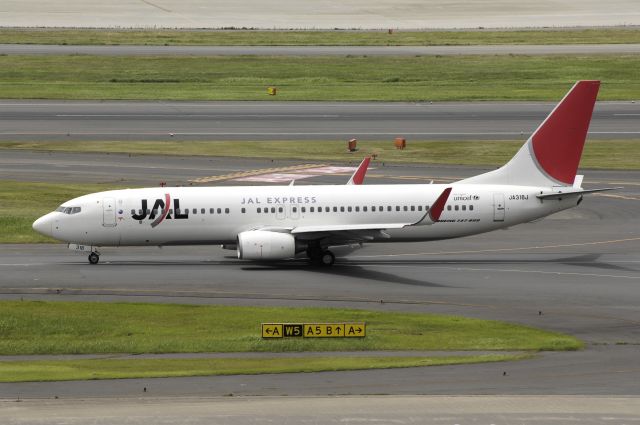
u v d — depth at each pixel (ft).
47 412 360.69
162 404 373.81
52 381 416.26
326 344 490.08
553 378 420.36
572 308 579.89
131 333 523.29
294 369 436.35
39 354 479.00
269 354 474.08
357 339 500.33
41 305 583.58
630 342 498.69
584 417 354.54
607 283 647.97
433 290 628.28
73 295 613.11
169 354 476.13
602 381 415.64
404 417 354.13
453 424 345.92
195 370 438.40
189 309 575.38
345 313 563.07
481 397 384.06
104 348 486.38
